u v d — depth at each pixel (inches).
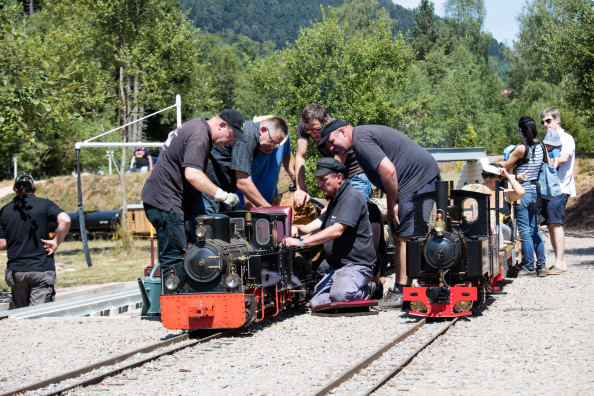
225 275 288.8
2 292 610.5
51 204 433.1
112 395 205.6
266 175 397.4
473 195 323.9
